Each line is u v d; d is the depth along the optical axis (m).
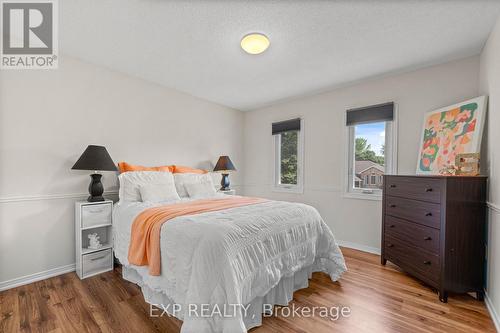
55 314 1.65
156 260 1.58
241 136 4.55
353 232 3.15
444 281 1.84
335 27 1.92
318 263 2.29
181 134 3.51
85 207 2.26
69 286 2.07
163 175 2.78
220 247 1.39
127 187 2.48
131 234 1.88
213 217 1.70
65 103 2.39
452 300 1.87
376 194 3.00
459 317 1.65
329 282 2.19
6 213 2.04
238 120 4.48
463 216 1.88
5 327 1.51
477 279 1.89
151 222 1.73
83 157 2.26
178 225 1.57
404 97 2.75
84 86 2.53
